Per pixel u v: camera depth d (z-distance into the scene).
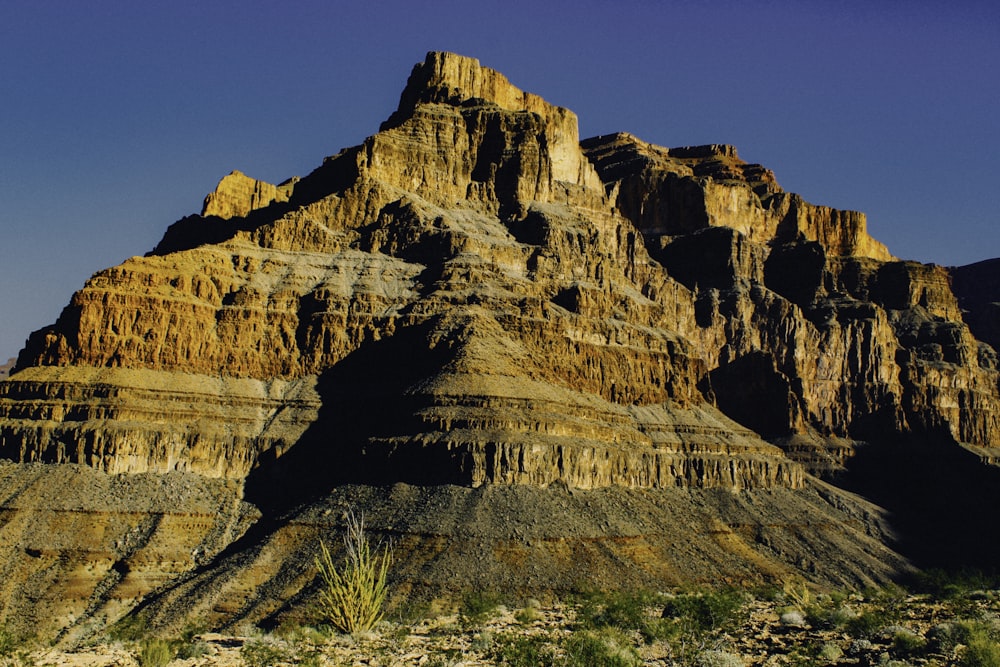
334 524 165.88
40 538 162.75
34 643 132.50
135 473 180.25
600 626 123.75
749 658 105.69
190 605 149.88
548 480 176.25
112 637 137.62
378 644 108.00
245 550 165.38
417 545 156.75
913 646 104.31
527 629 123.12
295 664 96.19
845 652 106.62
